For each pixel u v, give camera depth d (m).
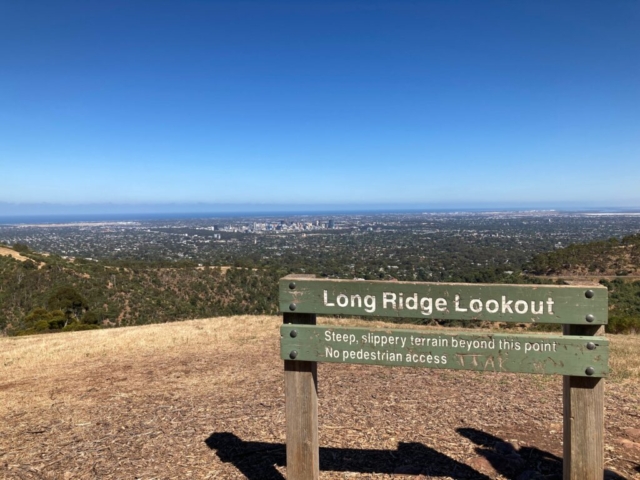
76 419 4.12
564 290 2.34
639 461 3.05
